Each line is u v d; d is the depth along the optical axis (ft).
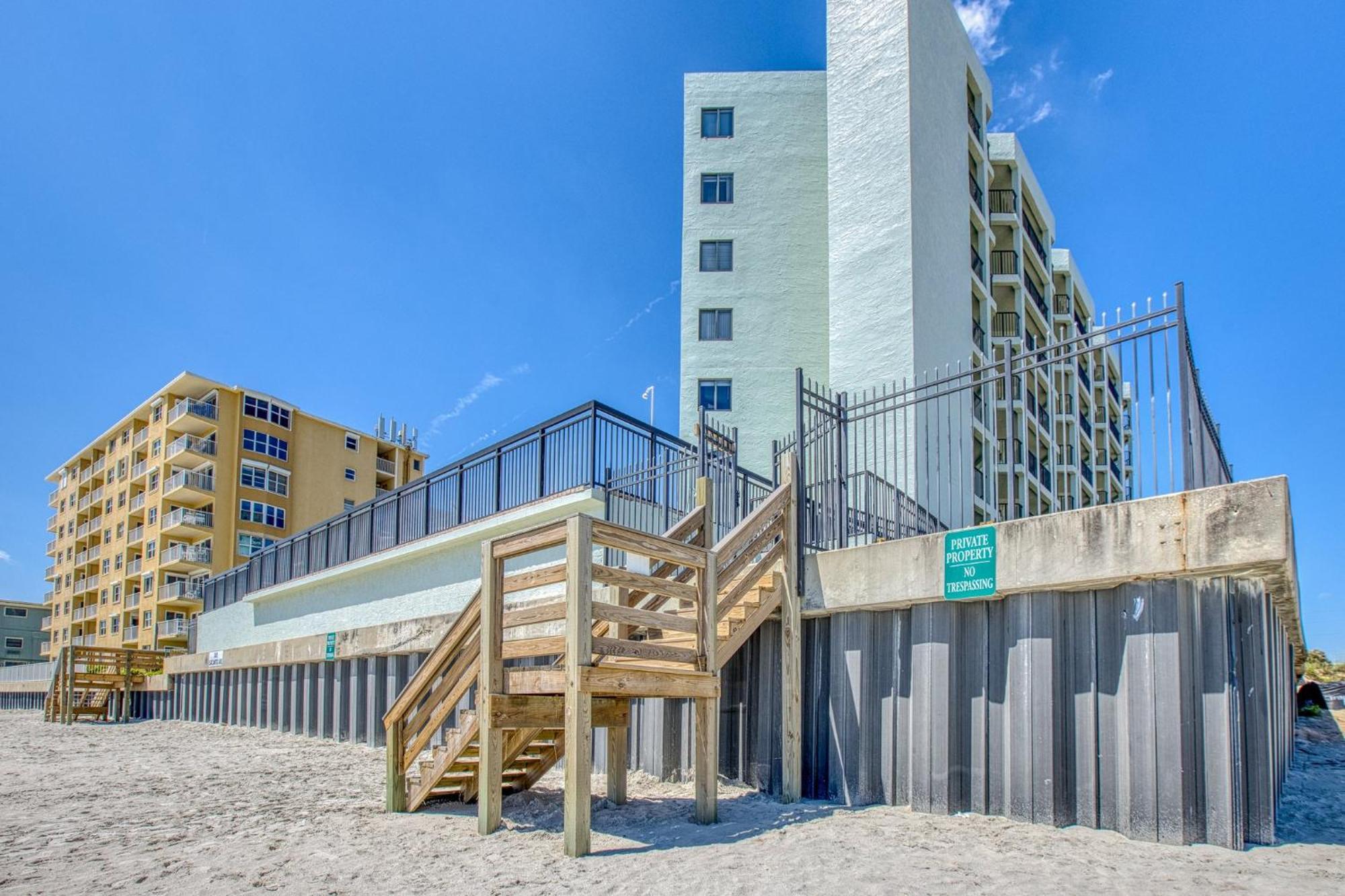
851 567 28.48
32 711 140.46
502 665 26.37
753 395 101.45
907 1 87.81
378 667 56.34
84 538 243.19
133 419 220.84
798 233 104.99
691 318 104.37
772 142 107.76
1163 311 22.45
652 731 35.04
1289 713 40.70
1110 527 22.25
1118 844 20.90
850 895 17.70
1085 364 127.75
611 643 23.76
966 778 25.09
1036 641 23.84
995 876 18.61
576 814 22.39
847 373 84.02
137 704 107.24
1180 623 21.36
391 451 239.50
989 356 100.27
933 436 78.54
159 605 193.98
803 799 28.86
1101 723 22.63
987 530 24.81
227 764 47.55
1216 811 20.56
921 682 26.32
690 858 21.33
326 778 40.73
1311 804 26.78
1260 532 19.70
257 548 198.18
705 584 26.48
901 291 82.64
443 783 30.78
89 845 25.59
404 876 21.17
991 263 109.09
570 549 23.38
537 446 46.06
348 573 62.39
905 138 85.40
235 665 80.18
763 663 31.19
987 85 108.99
